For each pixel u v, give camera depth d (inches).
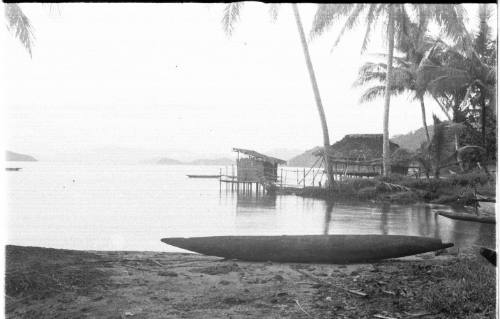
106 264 257.4
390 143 1154.0
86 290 206.8
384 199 869.8
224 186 1534.2
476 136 1007.0
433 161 940.6
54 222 571.2
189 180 2009.1
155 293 205.2
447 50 952.9
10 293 197.5
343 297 199.5
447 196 805.9
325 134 989.8
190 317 174.6
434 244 291.9
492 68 904.9
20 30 470.9
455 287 192.7
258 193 1179.9
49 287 206.8
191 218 615.8
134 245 397.1
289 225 544.1
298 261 281.4
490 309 168.1
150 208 769.6
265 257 281.9
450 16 779.4
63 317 174.1
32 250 273.6
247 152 1207.6
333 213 684.7
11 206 786.8
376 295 200.7
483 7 955.3
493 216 498.3
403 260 288.8
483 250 224.8
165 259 279.0
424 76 958.4
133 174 2630.4
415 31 909.8
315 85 979.3
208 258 285.6
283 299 196.9
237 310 183.2
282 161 1237.7
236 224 560.4
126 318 173.9
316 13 831.1
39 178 1939.0
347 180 1007.0
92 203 858.1
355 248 279.9
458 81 930.1
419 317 170.9
